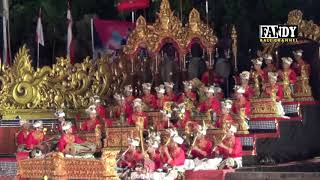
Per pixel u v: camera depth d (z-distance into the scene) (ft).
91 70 108.27
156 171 81.56
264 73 103.30
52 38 130.31
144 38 103.76
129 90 101.19
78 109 107.14
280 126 93.66
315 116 98.58
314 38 106.83
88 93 107.76
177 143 83.46
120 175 81.51
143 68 106.32
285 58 102.73
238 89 94.68
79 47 126.93
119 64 108.17
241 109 91.45
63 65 107.55
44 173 79.56
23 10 130.52
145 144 87.04
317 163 90.33
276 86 96.78
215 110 95.04
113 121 97.86
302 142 96.17
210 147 85.87
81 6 132.57
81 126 98.73
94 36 125.29
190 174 83.20
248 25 124.06
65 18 130.72
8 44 118.73
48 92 106.73
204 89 99.09
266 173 78.59
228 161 83.76
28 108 106.11
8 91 106.01
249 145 90.12
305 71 103.30
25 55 107.04
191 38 103.40
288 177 77.20
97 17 131.75
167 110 93.20
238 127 91.09
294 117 96.17
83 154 82.53
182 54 103.81
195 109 96.53
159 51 105.70
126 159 82.48
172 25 102.73
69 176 78.23
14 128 105.19
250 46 123.54
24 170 82.23
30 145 95.71
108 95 108.47
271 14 122.62
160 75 105.70
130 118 95.76
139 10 129.59
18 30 130.11
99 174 76.33
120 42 125.39
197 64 107.14
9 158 97.40
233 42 112.47
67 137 86.63
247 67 122.01
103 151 79.82
